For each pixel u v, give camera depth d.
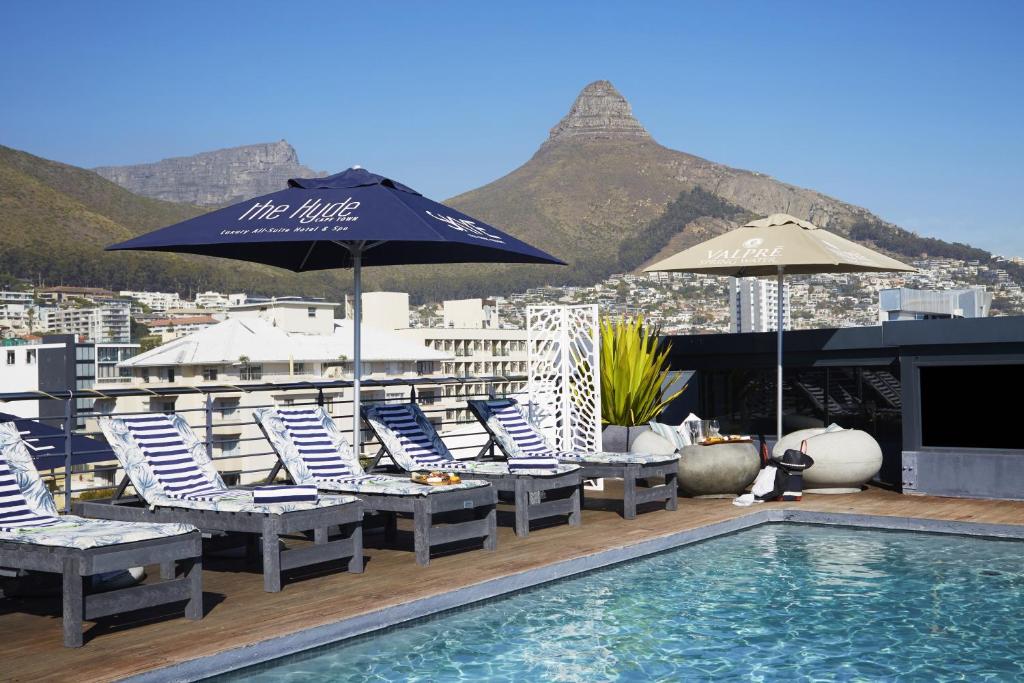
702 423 10.26
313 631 4.95
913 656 4.98
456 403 57.81
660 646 5.14
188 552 4.93
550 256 7.84
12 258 189.12
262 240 6.45
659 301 198.88
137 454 6.29
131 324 171.50
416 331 104.94
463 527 6.79
